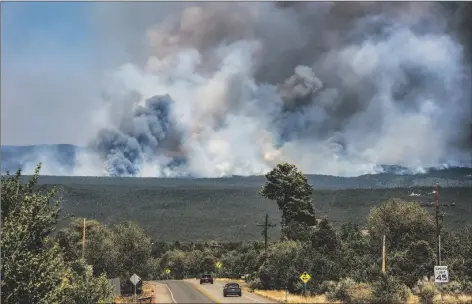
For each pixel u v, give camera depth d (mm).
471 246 58750
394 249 62719
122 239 65000
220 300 46562
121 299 50500
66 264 27266
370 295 44000
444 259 58406
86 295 29844
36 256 17516
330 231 62750
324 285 52438
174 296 52000
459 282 50188
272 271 61906
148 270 65875
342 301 44750
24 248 17672
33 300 17281
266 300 46781
